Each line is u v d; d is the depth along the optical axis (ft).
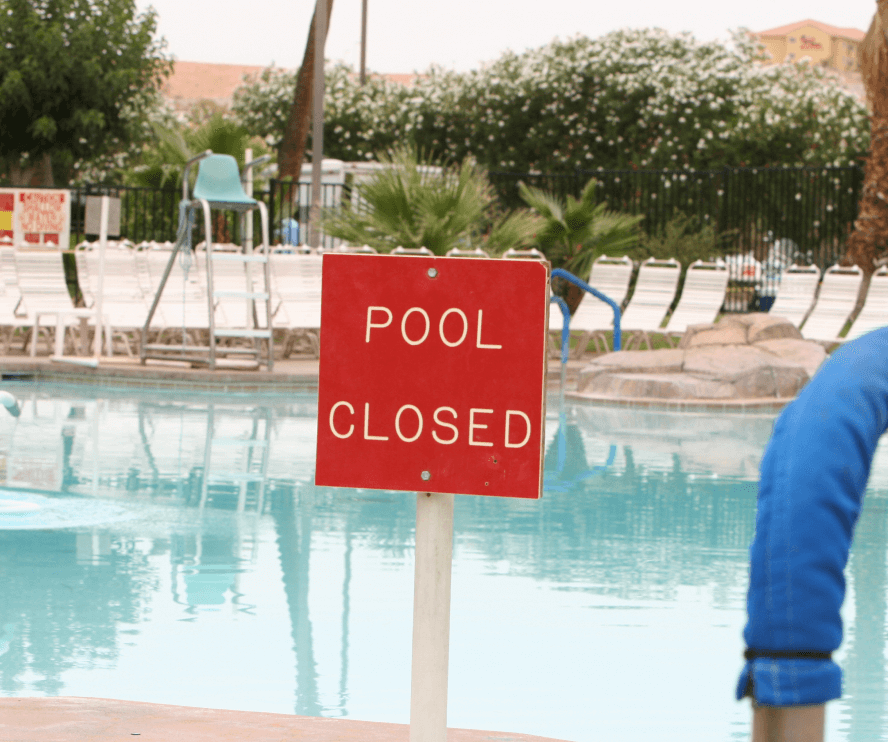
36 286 50.08
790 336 44.47
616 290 55.36
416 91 107.55
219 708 10.48
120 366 44.01
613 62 99.60
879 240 58.70
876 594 16.44
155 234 68.33
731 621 14.92
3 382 43.88
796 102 94.89
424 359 6.35
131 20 86.84
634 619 14.96
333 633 14.10
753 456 29.63
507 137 102.58
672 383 39.93
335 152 110.73
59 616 14.65
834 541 3.50
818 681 3.49
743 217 66.49
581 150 99.45
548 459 28.96
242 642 13.65
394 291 6.38
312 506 22.45
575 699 11.89
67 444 29.48
